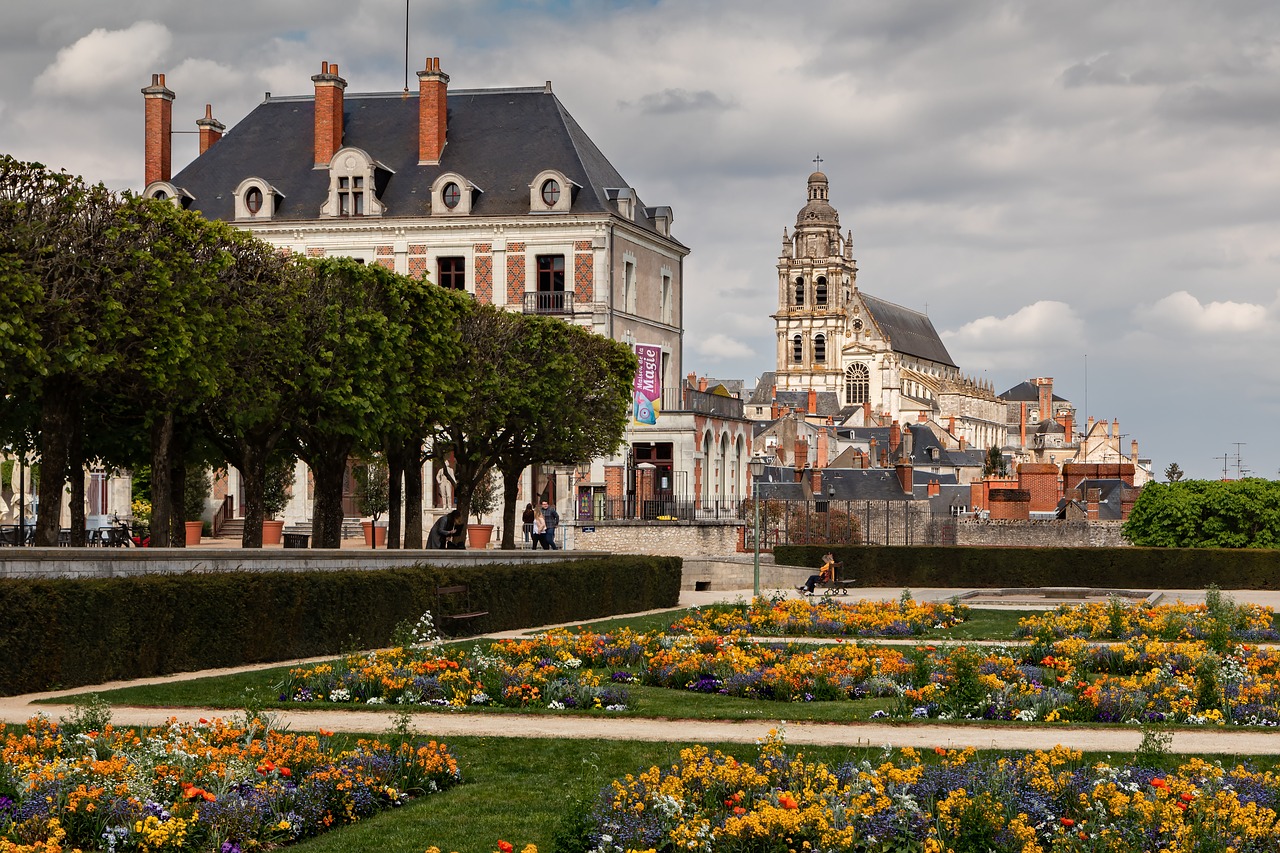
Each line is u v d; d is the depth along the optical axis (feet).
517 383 157.89
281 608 93.86
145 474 209.97
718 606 131.75
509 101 248.93
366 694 73.36
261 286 120.78
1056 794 47.88
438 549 129.70
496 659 82.12
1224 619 106.32
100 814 43.98
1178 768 53.31
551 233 233.35
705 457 249.34
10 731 57.82
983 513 314.55
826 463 516.32
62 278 98.32
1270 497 215.10
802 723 67.46
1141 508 223.92
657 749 60.29
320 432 130.11
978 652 86.63
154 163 240.53
